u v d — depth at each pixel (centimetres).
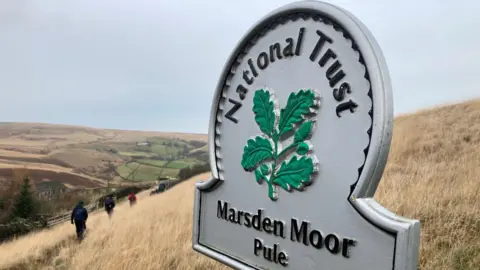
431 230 498
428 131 1445
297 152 243
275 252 259
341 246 215
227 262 303
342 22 218
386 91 199
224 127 317
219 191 321
